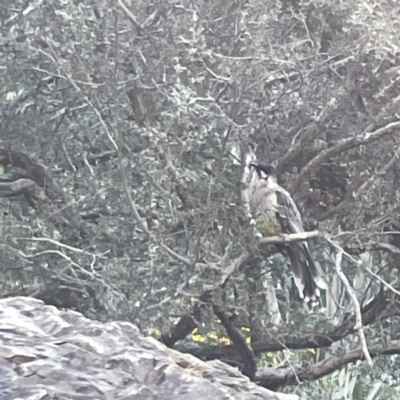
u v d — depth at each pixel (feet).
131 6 29.63
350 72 31.71
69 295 33.19
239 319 33.45
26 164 34.06
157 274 29.53
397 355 41.01
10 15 32.30
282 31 34.04
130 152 29.35
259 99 30.53
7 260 31.73
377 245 34.88
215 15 32.35
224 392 8.45
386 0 30.99
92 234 32.50
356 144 31.53
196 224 28.99
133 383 8.25
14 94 35.24
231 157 32.35
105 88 28.53
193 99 27.45
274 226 30.60
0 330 8.73
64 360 8.27
